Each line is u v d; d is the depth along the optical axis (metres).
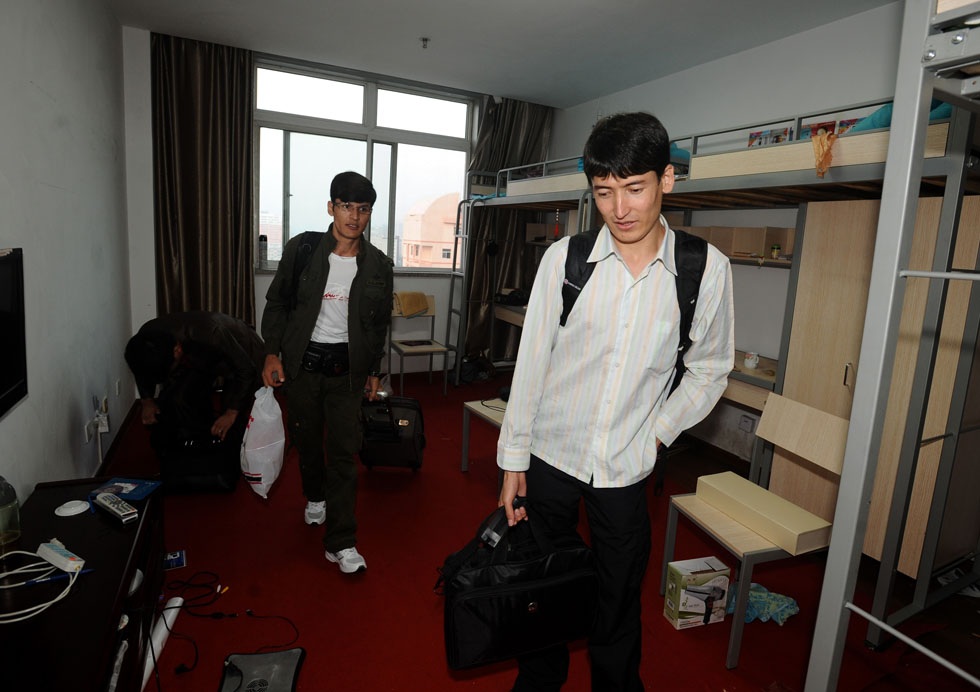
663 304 1.17
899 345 2.37
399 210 5.52
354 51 4.42
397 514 2.92
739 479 2.29
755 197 3.08
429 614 2.14
